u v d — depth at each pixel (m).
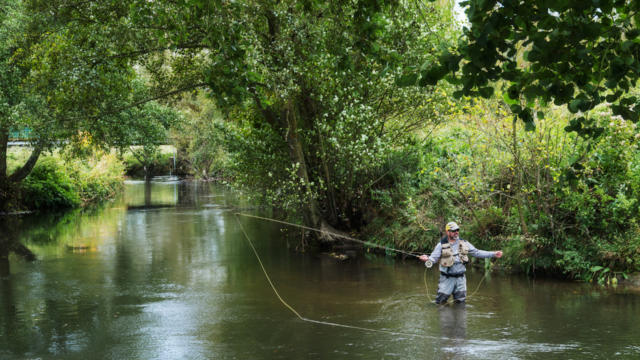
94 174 32.06
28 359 6.16
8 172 26.28
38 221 21.61
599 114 9.98
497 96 10.48
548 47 3.37
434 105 13.79
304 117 14.53
